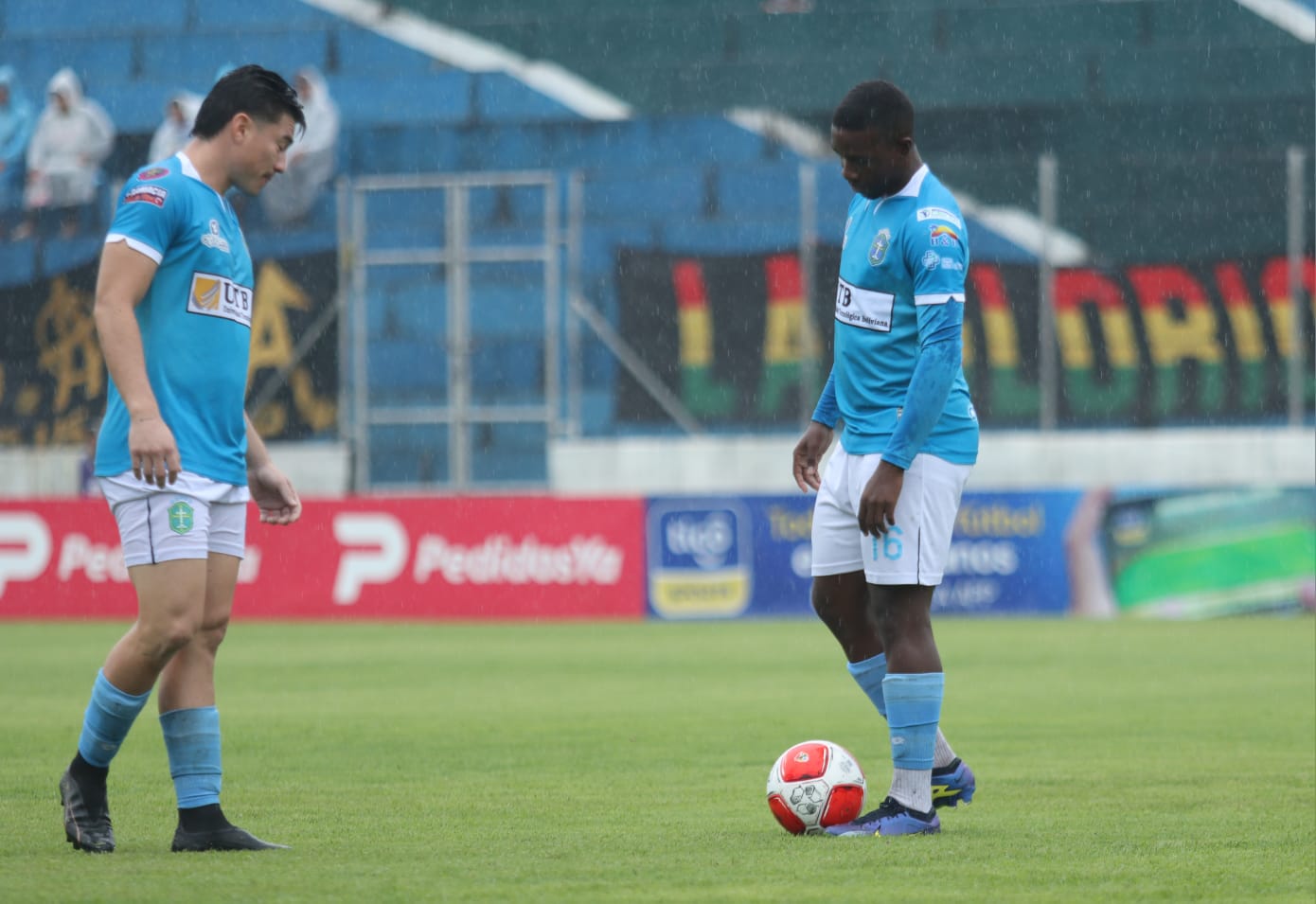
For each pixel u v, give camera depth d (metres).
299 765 23.27
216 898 12.55
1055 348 65.56
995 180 67.31
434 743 25.98
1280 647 44.34
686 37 78.31
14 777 21.67
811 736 26.78
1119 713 29.92
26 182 77.50
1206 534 55.97
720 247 67.62
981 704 31.50
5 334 70.50
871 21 76.81
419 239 70.06
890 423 16.69
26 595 60.75
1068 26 75.19
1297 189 63.03
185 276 15.01
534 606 58.53
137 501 14.77
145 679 14.96
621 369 68.12
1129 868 14.23
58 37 80.38
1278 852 15.16
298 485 67.56
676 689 35.34
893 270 16.55
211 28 79.81
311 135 70.25
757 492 57.47
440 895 12.79
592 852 15.18
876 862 14.49
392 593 59.25
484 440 69.19
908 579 16.33
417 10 80.81
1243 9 74.12
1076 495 56.72
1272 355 64.81
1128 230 65.88
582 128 74.25
